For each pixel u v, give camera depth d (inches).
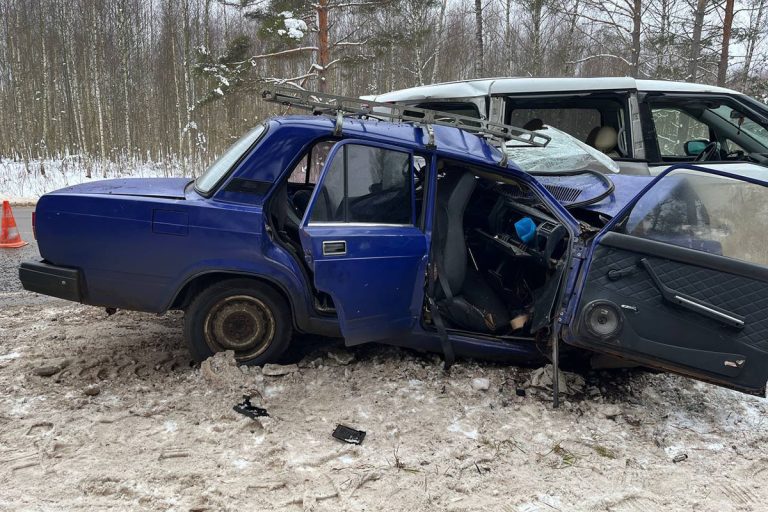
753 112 213.8
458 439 114.3
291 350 154.4
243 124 1098.7
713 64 621.9
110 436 108.5
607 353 123.4
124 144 1277.1
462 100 210.5
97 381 133.2
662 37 596.4
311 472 100.1
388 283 132.8
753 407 138.2
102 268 130.2
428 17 834.8
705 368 120.0
